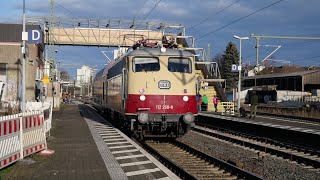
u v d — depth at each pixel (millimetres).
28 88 38281
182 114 18422
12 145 11742
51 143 16969
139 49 18812
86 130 22516
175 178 10297
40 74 46031
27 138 13148
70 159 13047
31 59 38500
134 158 13258
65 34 53531
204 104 44781
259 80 81938
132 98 18375
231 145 18828
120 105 20688
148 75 18422
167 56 18625
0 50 37688
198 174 11969
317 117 38656
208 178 11398
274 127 22766
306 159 14367
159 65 18531
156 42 20203
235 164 13773
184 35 49344
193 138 21594
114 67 24172
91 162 12516
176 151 16516
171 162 12805
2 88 35094
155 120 18188
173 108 18344
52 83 51656
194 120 18562
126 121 19375
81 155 13867
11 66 37812
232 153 16578
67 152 14523
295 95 62719
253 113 37750
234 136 23047
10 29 41312
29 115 13336
